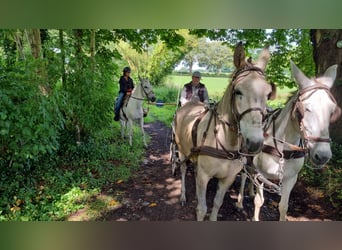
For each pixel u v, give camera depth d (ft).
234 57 8.24
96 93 21.33
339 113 8.63
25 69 13.01
